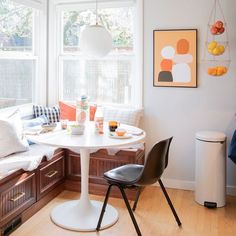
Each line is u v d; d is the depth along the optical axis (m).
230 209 3.16
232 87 3.47
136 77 3.77
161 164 2.54
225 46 3.44
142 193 3.52
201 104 3.58
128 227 2.74
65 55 4.11
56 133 2.81
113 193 3.39
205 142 3.16
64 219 2.80
